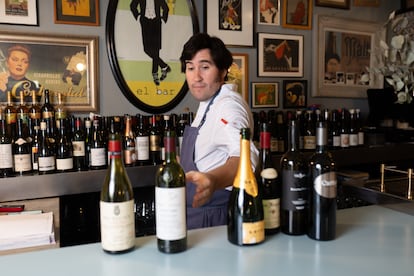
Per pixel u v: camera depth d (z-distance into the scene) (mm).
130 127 2053
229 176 945
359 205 1798
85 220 2043
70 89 2096
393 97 2693
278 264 723
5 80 1963
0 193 1683
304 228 873
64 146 1949
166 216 773
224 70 1478
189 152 1429
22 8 1984
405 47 1202
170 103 2328
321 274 682
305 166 863
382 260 742
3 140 1777
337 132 2633
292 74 2742
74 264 735
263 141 876
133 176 1928
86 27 2127
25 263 744
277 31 2676
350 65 2953
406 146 2670
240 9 2521
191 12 2352
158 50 2285
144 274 686
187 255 769
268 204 868
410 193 1217
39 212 1536
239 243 813
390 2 3100
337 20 2871
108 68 2186
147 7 2246
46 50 2035
